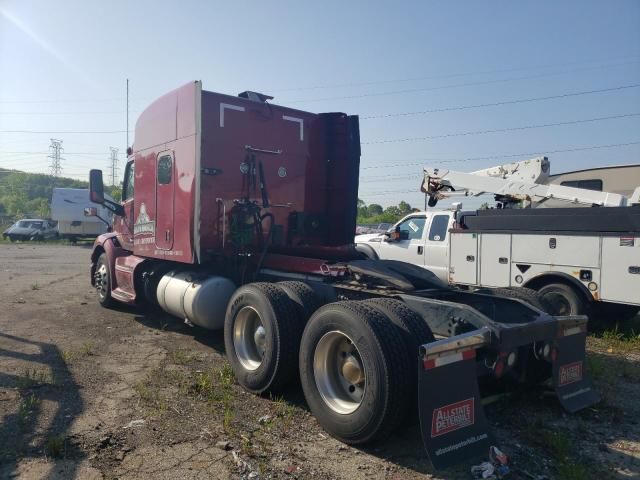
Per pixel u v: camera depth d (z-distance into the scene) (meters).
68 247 29.88
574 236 7.82
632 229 7.39
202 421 4.41
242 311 5.37
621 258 7.33
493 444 3.82
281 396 5.06
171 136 7.18
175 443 3.98
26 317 8.59
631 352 7.18
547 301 5.82
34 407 4.61
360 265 5.64
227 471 3.58
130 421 4.36
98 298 10.53
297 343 4.92
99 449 3.86
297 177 7.68
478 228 9.20
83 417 4.43
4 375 5.50
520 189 10.24
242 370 5.25
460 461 3.60
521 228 8.57
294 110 7.66
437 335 4.38
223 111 6.98
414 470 3.70
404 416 3.90
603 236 7.51
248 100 7.20
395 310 4.20
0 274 14.98
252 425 4.38
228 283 6.73
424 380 3.56
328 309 4.32
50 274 15.17
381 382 3.80
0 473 3.47
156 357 6.29
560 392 4.52
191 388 5.18
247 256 6.80
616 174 11.50
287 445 4.04
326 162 7.96
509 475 3.64
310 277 5.99
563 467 3.71
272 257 6.55
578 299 7.76
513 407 4.96
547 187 9.98
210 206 6.87
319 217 7.87
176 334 7.52
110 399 4.86
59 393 4.98
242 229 6.94
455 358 3.74
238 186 7.09
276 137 7.46
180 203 6.95
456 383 3.72
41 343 6.86
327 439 4.18
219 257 6.99
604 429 4.50
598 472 3.75
